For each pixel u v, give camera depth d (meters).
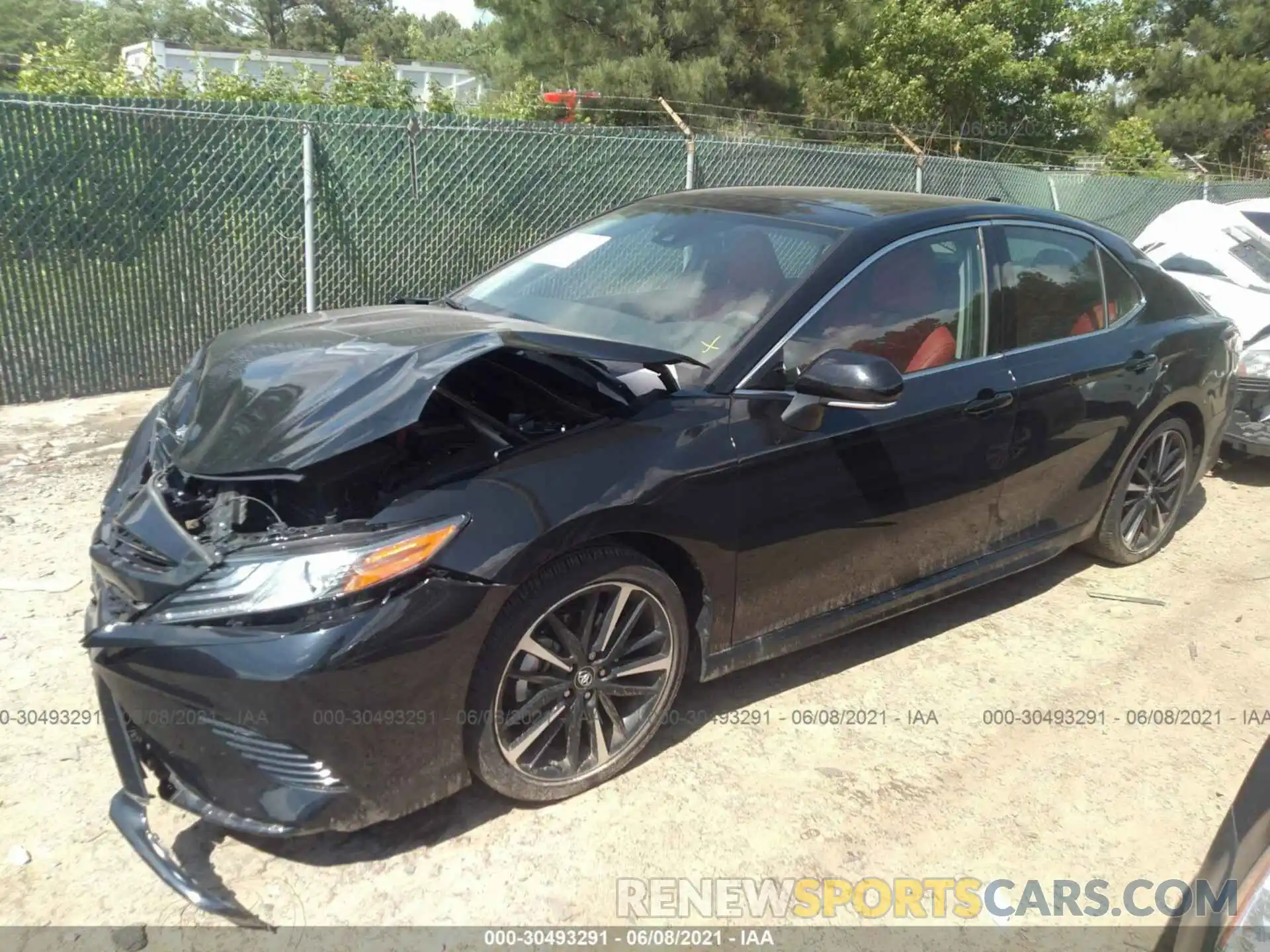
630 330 3.43
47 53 10.65
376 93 11.61
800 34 17.64
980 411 3.64
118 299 6.68
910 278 3.58
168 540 2.52
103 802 2.87
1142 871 2.83
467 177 7.78
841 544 3.38
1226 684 3.81
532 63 17.08
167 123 6.60
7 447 5.68
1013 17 24.91
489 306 3.85
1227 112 30.39
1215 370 4.71
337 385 2.69
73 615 3.83
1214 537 5.29
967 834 2.94
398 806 2.56
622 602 2.87
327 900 2.56
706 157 8.78
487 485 2.60
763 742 3.30
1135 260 4.56
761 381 3.13
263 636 2.34
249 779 2.42
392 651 2.40
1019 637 4.10
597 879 2.68
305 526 2.56
